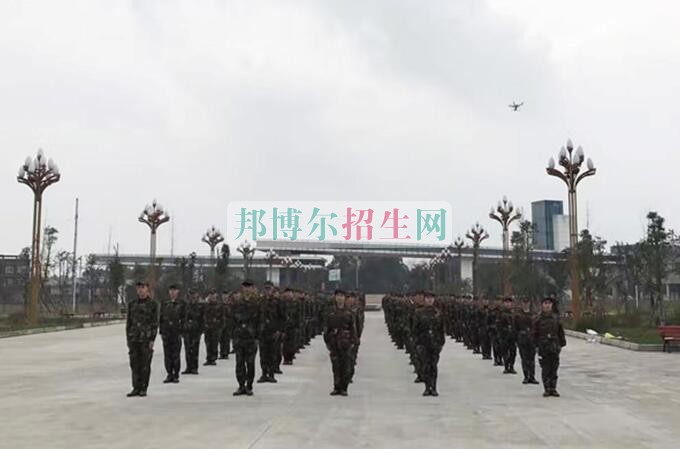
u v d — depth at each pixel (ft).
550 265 154.40
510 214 138.51
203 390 43.32
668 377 50.49
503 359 58.90
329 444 27.07
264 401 38.70
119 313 181.57
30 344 85.40
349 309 42.39
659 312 106.93
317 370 55.88
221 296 63.36
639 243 122.42
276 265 252.01
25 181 119.03
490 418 33.22
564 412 35.04
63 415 33.99
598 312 119.65
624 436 28.81
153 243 149.48
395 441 27.68
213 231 199.62
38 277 125.49
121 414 34.24
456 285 223.30
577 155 105.60
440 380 49.55
